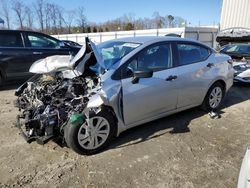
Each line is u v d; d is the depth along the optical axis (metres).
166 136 4.01
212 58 4.88
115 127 3.62
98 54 3.49
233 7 16.42
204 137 3.99
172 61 4.16
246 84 7.42
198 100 4.73
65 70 3.90
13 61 6.80
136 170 3.13
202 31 21.09
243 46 9.08
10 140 3.86
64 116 3.34
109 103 3.38
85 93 3.57
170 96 4.12
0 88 7.03
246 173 2.06
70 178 2.97
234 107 5.46
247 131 4.23
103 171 3.11
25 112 3.58
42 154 3.47
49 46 7.42
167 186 2.85
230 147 3.70
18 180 2.93
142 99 3.73
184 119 4.68
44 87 3.86
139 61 3.75
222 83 5.15
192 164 3.27
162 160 3.35
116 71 3.50
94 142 3.42
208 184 2.89
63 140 3.51
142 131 4.17
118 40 4.38
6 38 6.72
